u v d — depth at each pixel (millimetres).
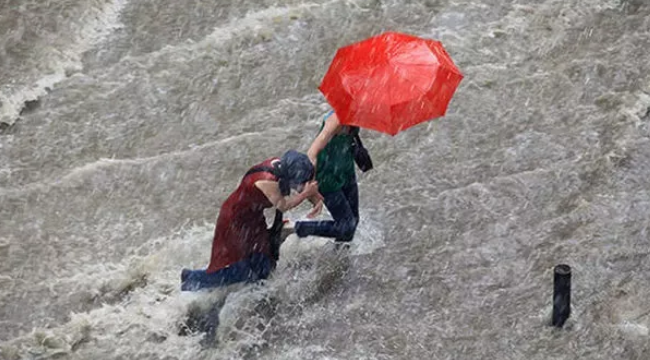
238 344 18906
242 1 29594
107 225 22031
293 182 17766
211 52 27500
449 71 18203
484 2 29422
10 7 28906
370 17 28906
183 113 25422
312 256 20984
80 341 19141
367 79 17766
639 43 27500
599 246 21188
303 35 28172
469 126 24812
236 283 18984
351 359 18719
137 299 19984
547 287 20219
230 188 23141
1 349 18938
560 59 27016
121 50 27531
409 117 17500
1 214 22281
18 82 26203
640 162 23438
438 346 18984
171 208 22531
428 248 21328
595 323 19281
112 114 25359
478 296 20094
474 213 22219
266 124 25047
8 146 24266
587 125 24703
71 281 20531
